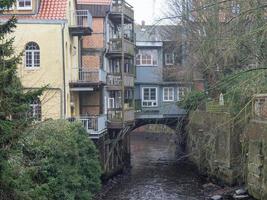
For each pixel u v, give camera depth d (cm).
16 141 1176
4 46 1193
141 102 4750
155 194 2814
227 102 1880
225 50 1509
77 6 3388
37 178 1694
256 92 1684
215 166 2983
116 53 3712
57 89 2712
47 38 2717
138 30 4806
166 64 4794
